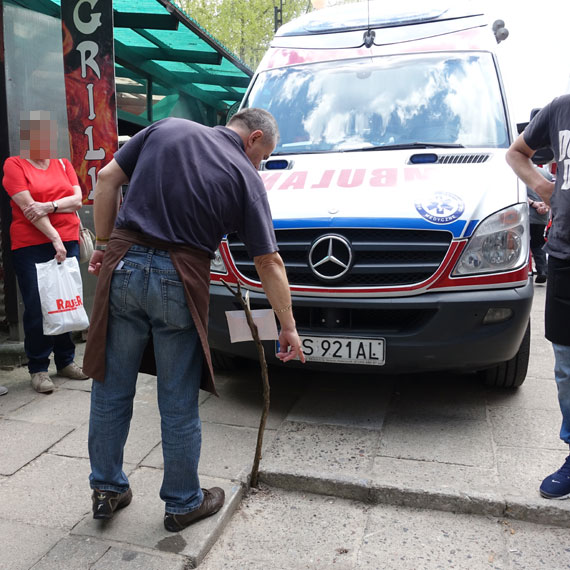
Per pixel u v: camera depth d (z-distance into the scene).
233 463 2.79
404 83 4.00
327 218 3.04
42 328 3.66
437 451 2.90
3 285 4.54
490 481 2.61
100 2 4.08
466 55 4.08
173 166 2.06
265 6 17.84
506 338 2.94
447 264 2.90
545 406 3.44
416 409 3.42
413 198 3.07
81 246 3.99
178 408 2.20
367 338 2.99
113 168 2.17
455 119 3.76
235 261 3.19
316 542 2.32
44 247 3.65
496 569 2.16
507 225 2.97
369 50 4.28
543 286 8.02
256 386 3.81
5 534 2.27
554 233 2.43
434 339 2.92
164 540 2.23
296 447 2.96
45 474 2.72
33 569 2.07
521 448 2.92
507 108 3.78
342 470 2.72
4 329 4.76
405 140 3.72
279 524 2.44
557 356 2.49
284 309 2.24
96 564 2.09
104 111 4.20
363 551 2.27
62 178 3.73
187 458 2.23
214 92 9.90
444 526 2.42
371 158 3.54
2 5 4.13
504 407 3.44
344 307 2.99
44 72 4.57
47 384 3.73
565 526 2.40
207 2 17.72
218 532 2.34
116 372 2.20
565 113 2.35
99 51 4.14
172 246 2.07
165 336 2.14
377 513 2.52
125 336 2.17
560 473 2.49
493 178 3.20
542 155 3.12
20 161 3.54
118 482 2.31
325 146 3.80
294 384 3.83
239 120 2.26
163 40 6.94
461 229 2.92
